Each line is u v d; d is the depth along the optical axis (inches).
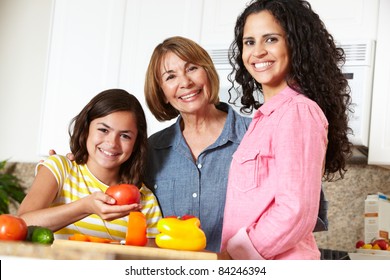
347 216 124.0
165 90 77.3
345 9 112.2
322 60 65.9
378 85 108.8
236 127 79.4
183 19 124.0
